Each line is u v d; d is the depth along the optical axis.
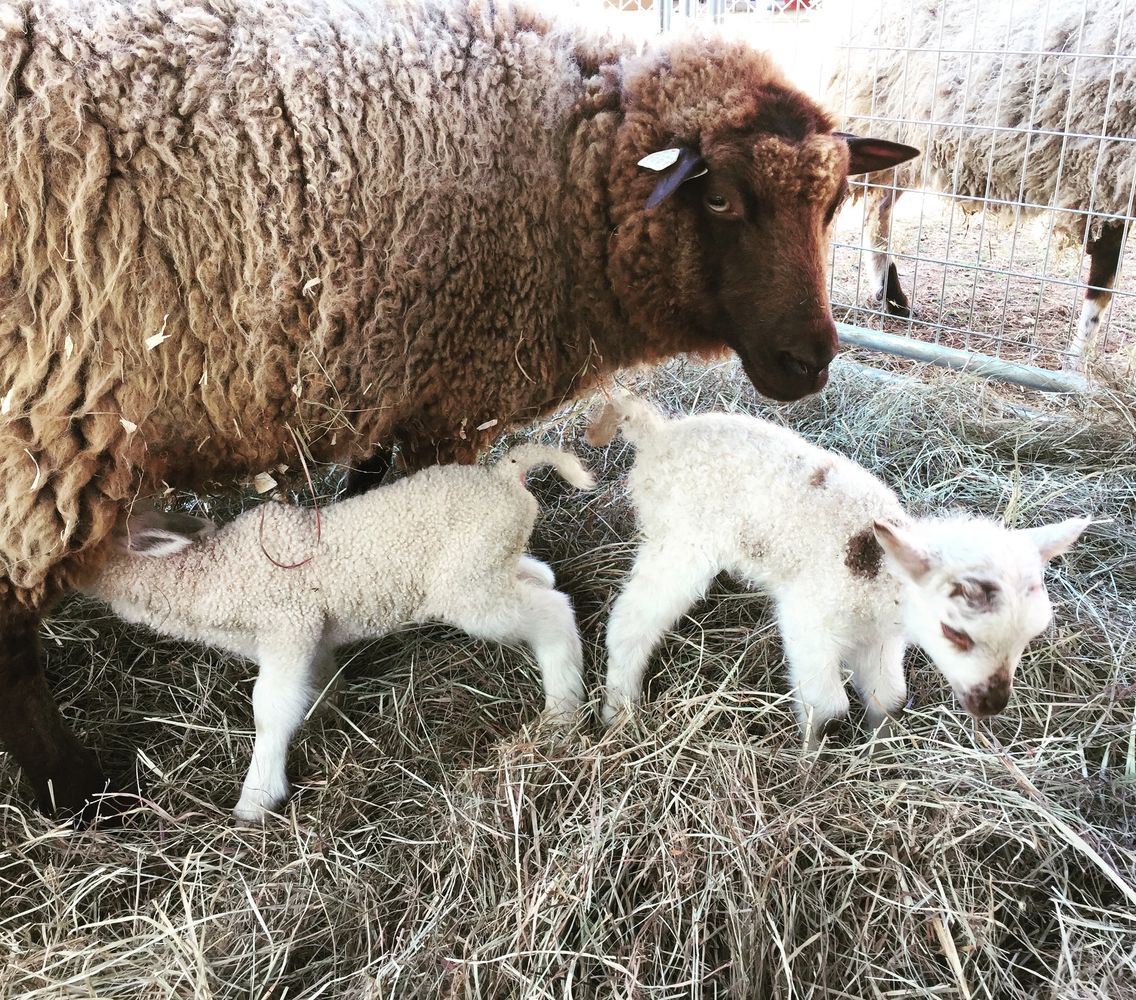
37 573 0.78
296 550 0.89
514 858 0.78
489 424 0.98
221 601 0.87
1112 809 0.81
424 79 0.82
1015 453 1.27
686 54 0.89
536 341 0.94
